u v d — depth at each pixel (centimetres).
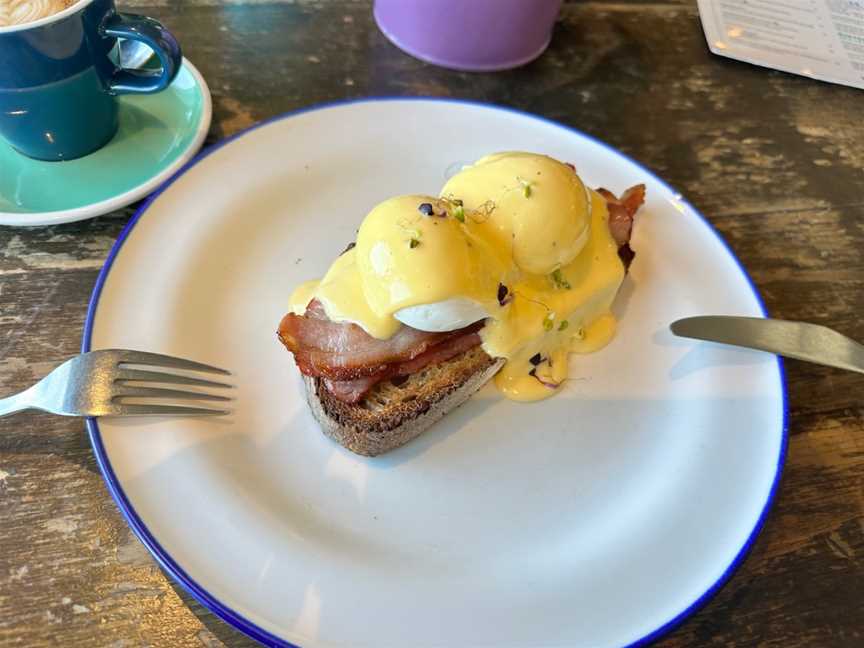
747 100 42
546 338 28
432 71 41
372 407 26
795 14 46
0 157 32
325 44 42
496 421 28
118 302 27
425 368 27
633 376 29
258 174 32
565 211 26
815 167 39
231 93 38
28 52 27
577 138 35
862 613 24
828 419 29
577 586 22
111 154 33
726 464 26
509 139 35
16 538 22
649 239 32
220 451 24
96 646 21
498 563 23
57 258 30
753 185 38
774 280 34
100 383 23
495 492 25
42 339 27
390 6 41
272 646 20
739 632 23
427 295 23
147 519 21
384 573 22
